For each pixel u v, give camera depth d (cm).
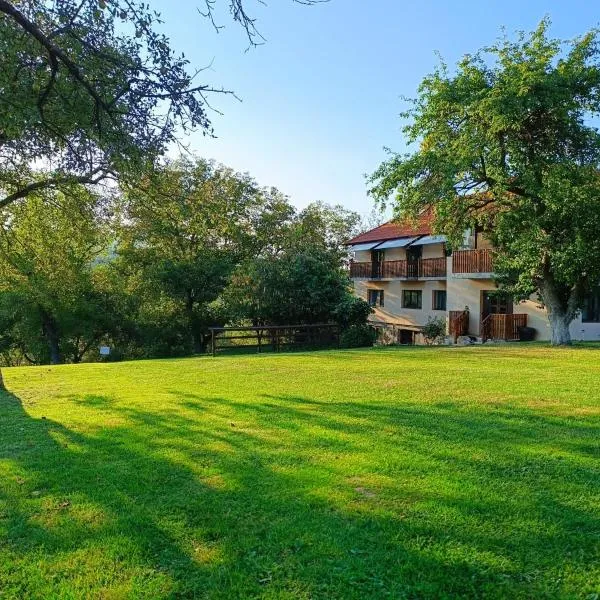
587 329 2158
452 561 320
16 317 2847
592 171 1566
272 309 2242
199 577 313
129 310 3002
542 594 287
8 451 571
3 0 507
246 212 3309
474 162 1664
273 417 682
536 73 1498
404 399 781
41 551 346
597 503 392
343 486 434
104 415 736
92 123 604
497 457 496
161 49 586
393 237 3125
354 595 291
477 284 2577
